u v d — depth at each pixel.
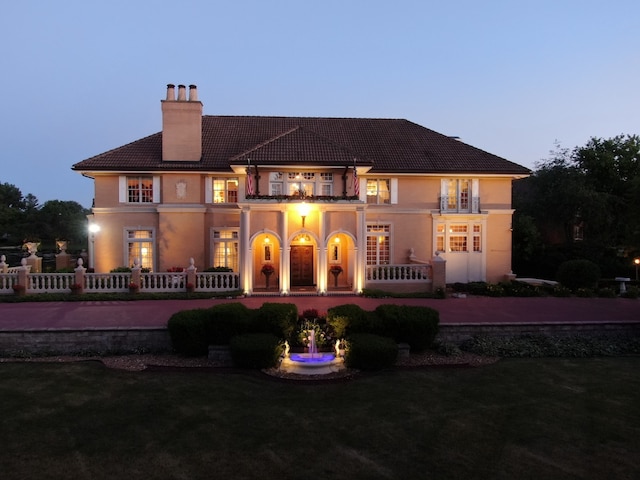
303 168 22.55
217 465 7.35
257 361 11.98
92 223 25.00
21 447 7.91
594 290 22.48
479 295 22.47
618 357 13.80
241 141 26.80
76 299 19.03
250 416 9.29
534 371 12.34
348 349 12.17
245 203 20.36
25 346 13.76
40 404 9.83
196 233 24.66
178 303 18.67
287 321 13.08
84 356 13.55
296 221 20.78
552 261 32.81
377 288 21.58
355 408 9.74
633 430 8.77
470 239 26.38
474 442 8.22
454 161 26.58
